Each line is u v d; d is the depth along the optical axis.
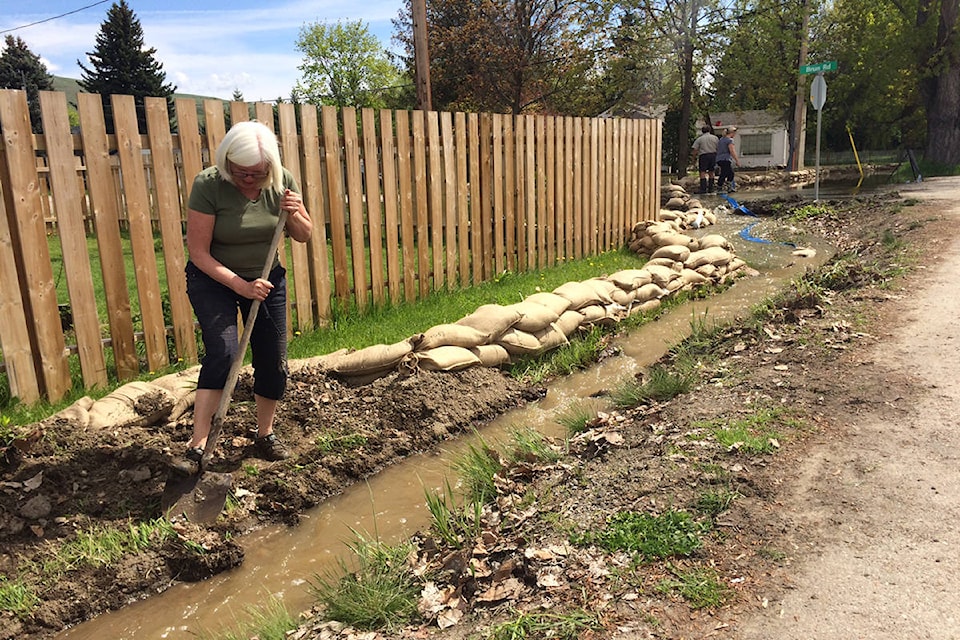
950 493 3.09
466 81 23.95
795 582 2.61
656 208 12.59
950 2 23.05
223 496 3.85
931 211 11.66
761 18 26.77
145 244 5.61
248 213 3.86
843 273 7.56
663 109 33.09
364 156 7.11
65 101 5.08
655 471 3.53
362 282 7.25
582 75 24.03
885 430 3.73
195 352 6.00
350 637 2.72
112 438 4.20
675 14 24.56
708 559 2.79
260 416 4.34
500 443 4.57
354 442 4.61
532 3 22.38
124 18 55.38
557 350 6.47
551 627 2.49
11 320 4.96
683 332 7.05
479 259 8.72
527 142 9.17
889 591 2.51
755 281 9.33
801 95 23.73
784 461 3.51
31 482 3.78
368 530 3.80
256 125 3.79
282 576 3.46
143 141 5.56
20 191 4.93
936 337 5.09
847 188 18.97
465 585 2.92
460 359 5.60
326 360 5.49
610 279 7.67
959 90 23.55
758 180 22.70
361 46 40.22
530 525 3.28
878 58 26.61
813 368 4.77
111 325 5.48
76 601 3.23
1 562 3.37
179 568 3.49
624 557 2.87
